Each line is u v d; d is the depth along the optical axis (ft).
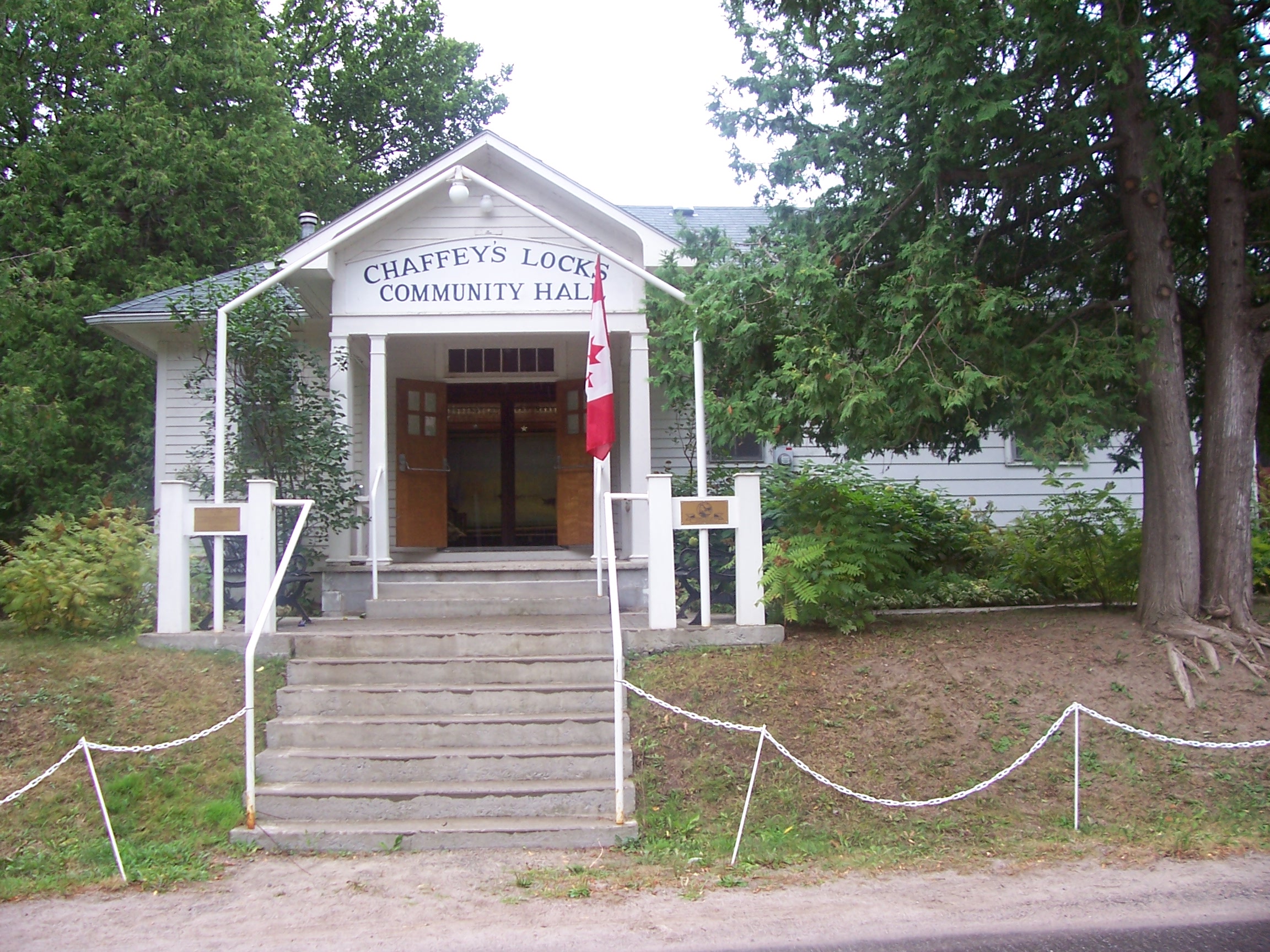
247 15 85.51
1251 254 32.65
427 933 17.65
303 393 35.27
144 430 63.87
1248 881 19.24
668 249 37.11
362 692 25.89
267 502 29.50
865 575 29.40
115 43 71.56
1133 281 29.12
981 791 23.04
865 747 24.21
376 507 36.29
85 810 22.45
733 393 31.35
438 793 22.81
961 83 27.43
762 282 29.63
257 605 29.09
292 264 33.76
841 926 17.65
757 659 27.45
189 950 17.03
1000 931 17.26
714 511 29.19
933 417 27.86
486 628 29.55
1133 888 19.04
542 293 38.14
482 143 37.22
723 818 22.53
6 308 54.65
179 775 23.70
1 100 66.54
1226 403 28.73
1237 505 28.30
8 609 29.60
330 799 22.77
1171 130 28.07
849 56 30.30
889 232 30.89
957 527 41.27
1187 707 24.90
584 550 44.96
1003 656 27.55
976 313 26.35
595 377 31.40
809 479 31.55
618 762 22.41
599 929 17.70
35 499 61.36
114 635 30.32
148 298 49.01
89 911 18.75
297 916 18.42
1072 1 25.67
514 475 48.14
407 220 38.09
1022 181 31.27
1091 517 34.81
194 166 67.77
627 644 28.07
